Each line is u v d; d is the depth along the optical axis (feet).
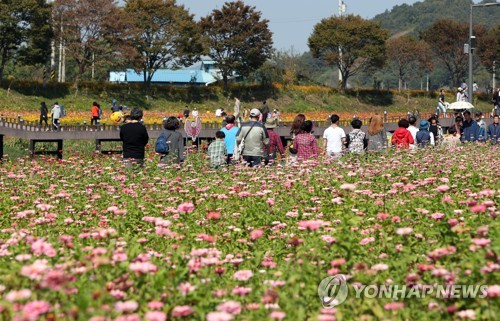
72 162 84.94
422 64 519.19
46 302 20.84
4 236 42.09
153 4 351.87
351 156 74.38
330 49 448.65
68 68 452.76
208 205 48.32
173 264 29.96
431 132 101.04
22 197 57.57
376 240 34.47
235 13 389.60
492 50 502.79
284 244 37.73
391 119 295.48
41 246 26.68
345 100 433.89
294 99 412.98
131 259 27.20
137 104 343.87
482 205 34.06
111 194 55.88
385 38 432.66
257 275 29.58
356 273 27.50
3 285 24.99
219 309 22.85
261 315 23.58
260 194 48.11
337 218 42.27
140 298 24.31
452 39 509.76
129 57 336.90
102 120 245.45
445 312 24.73
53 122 201.36
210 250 30.12
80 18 323.57
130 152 76.18
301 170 60.85
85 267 25.55
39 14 308.40
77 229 41.96
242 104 391.24
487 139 112.88
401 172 62.18
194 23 368.89
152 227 41.98
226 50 396.78
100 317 19.62
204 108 369.50
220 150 81.41
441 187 40.73
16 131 156.76
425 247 33.06
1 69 314.96
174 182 57.52
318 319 22.52
